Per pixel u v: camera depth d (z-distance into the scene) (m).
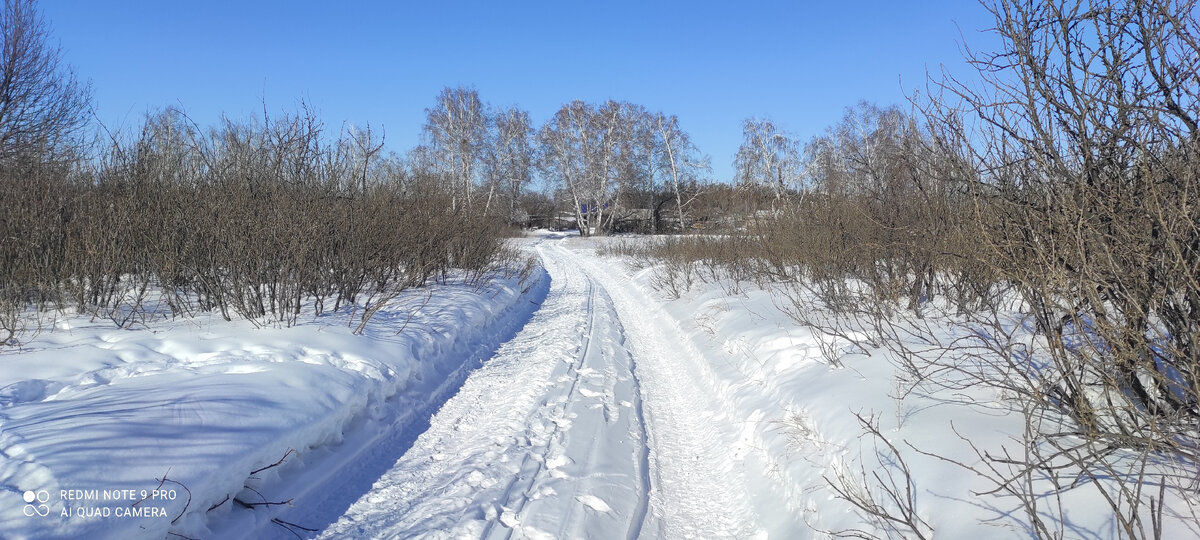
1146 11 2.84
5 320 6.38
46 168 8.41
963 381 4.30
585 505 3.96
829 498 3.59
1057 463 3.12
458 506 3.89
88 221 7.49
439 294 10.46
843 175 9.64
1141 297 2.83
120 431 3.65
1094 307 2.89
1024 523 2.78
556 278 20.50
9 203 7.25
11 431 3.57
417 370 6.65
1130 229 2.90
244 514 3.63
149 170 8.46
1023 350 4.48
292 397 4.68
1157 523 2.44
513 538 3.55
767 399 5.50
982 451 3.37
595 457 4.74
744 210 13.38
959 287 5.92
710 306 10.14
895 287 6.84
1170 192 2.83
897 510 3.22
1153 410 2.94
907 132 5.32
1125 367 2.97
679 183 42.50
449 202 13.71
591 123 44.91
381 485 4.22
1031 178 3.23
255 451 3.83
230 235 7.51
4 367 5.04
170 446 3.60
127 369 5.32
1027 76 3.09
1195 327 2.78
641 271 19.28
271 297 7.55
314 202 8.65
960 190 3.99
